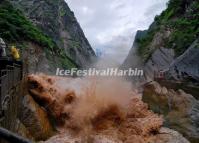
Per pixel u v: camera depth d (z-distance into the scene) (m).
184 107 18.22
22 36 45.47
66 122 13.47
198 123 16.39
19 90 11.95
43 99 13.90
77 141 11.24
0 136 2.89
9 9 50.56
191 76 25.69
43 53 50.12
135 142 11.68
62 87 16.11
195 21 35.81
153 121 13.97
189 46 31.84
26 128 11.67
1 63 12.39
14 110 10.31
